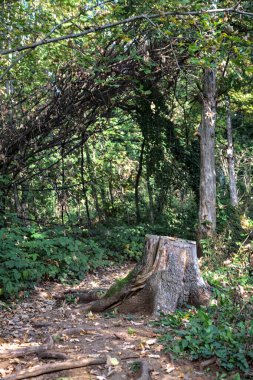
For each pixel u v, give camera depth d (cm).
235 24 874
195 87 1148
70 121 987
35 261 780
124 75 928
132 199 1523
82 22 714
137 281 570
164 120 1247
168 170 1309
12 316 593
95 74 910
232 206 1260
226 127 1609
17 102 980
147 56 897
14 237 753
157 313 541
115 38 824
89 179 1338
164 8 690
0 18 702
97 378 373
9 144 951
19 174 1028
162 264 561
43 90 952
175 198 1573
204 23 630
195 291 564
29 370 383
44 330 513
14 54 941
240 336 415
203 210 1024
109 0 676
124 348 435
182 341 418
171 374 378
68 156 1227
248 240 1096
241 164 1984
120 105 1135
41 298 693
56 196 1247
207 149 1025
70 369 391
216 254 878
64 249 848
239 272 738
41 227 1045
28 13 745
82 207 1509
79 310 588
